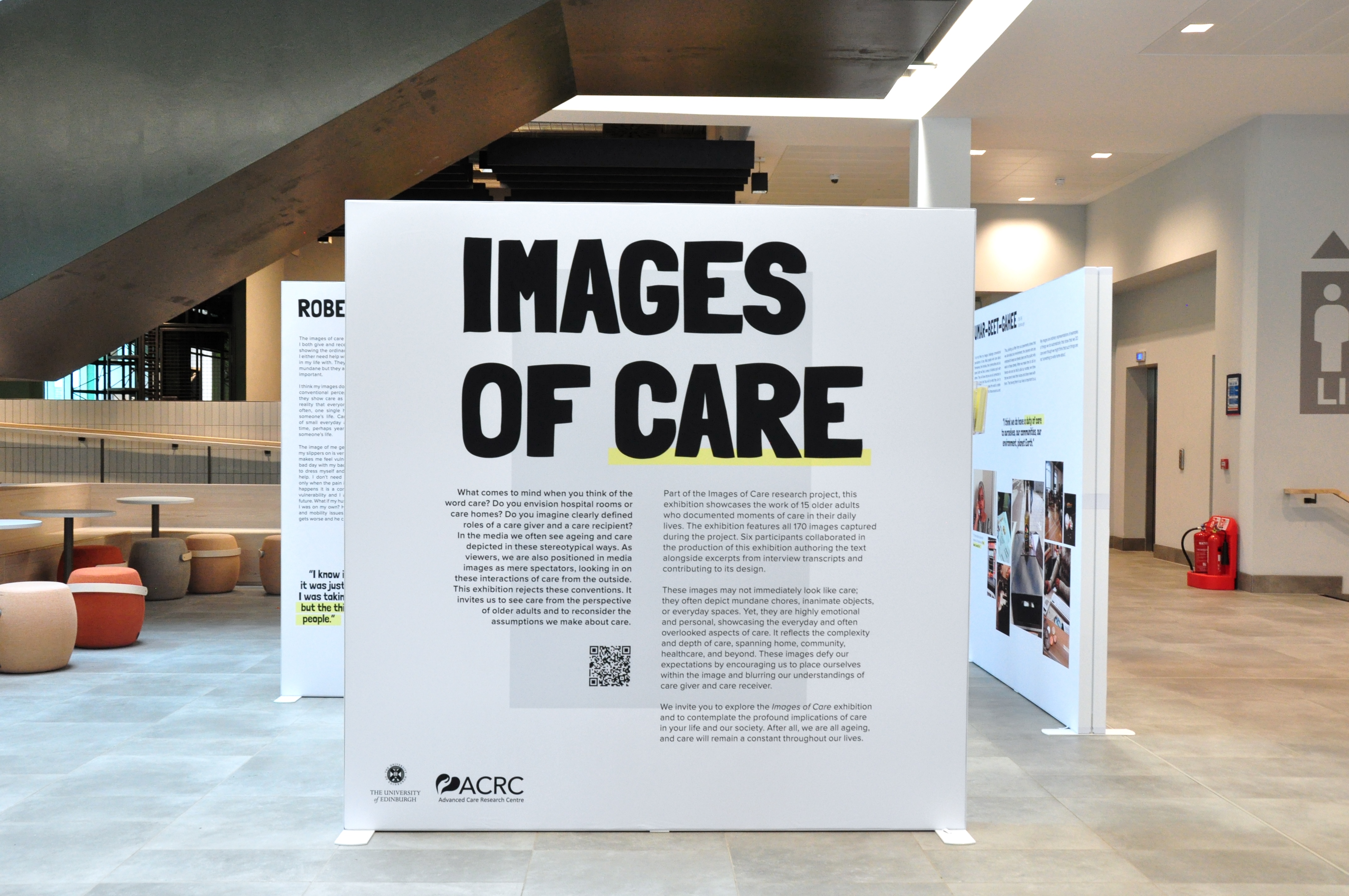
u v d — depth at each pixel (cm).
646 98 966
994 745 474
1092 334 490
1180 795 402
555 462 348
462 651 348
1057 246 1405
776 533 351
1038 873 321
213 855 330
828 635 352
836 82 656
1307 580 1005
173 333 1702
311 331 552
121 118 529
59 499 991
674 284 349
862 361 351
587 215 348
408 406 346
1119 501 1425
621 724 351
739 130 1026
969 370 352
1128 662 668
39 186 527
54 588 630
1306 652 702
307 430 554
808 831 354
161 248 562
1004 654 611
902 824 355
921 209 352
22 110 525
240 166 530
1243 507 1023
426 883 308
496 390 347
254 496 1088
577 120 984
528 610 348
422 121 590
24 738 473
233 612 863
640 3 531
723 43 584
